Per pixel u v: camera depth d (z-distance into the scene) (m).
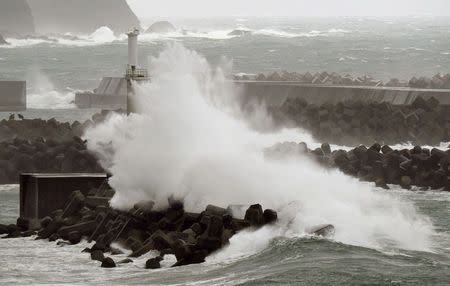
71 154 117.50
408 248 66.81
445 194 104.69
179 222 71.50
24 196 86.38
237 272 59.53
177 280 58.84
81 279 61.25
